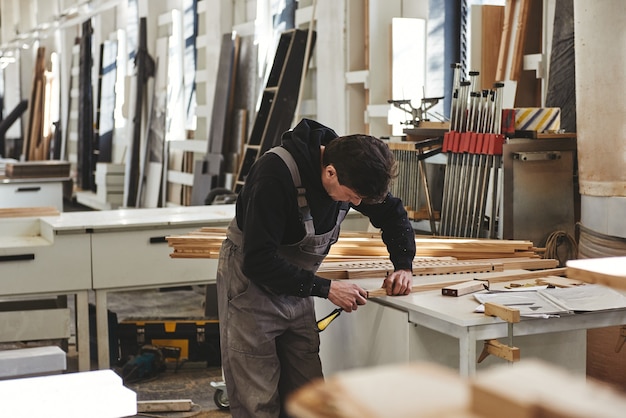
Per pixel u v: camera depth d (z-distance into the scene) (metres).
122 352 5.07
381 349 3.13
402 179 4.59
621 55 3.65
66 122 14.73
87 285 4.59
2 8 17.70
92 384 2.01
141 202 10.54
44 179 9.18
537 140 4.02
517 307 2.76
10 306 4.85
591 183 3.85
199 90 9.29
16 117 16.16
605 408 0.47
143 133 10.70
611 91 3.70
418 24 5.78
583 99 3.82
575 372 3.32
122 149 12.09
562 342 3.29
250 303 2.96
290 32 6.90
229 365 3.05
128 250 4.64
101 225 4.56
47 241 4.66
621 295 2.90
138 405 4.27
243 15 8.43
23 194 9.13
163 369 5.02
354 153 2.62
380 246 3.76
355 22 6.10
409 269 3.17
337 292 2.96
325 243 2.95
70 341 5.68
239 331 2.98
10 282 4.46
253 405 2.98
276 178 2.73
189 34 9.80
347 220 5.00
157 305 6.95
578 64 3.83
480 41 4.93
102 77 12.64
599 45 3.70
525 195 4.02
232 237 3.02
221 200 6.81
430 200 4.43
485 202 4.08
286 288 2.82
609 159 3.75
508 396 0.48
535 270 3.64
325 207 2.84
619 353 3.90
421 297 3.05
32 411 1.86
